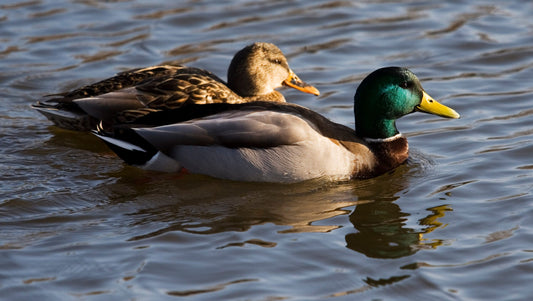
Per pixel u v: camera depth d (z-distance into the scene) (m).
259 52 15.91
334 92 17.02
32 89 16.92
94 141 14.89
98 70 17.69
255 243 11.20
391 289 10.04
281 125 13.12
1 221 11.91
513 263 10.59
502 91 16.73
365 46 18.91
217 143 13.16
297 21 20.03
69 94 14.99
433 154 14.38
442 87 17.02
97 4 20.61
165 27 19.61
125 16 20.03
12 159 14.04
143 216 12.13
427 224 11.82
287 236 11.42
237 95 15.29
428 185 13.19
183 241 11.26
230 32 19.47
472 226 11.68
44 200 12.59
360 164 13.52
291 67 18.08
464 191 12.86
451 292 9.98
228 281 10.20
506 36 19.08
